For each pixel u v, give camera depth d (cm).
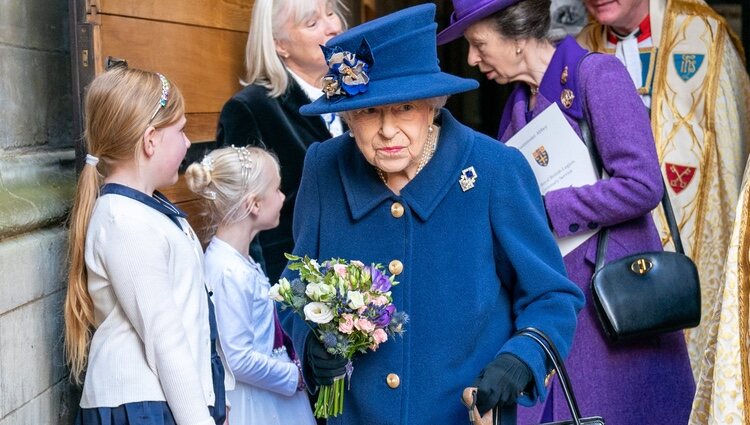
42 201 484
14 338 442
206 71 623
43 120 518
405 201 408
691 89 687
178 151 446
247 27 683
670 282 524
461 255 405
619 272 524
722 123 686
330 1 629
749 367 405
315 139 624
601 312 521
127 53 531
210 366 439
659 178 525
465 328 402
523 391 390
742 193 412
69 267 479
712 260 695
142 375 414
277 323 543
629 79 539
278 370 521
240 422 511
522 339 392
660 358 545
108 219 417
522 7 543
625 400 540
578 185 541
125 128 427
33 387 462
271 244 612
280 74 608
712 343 430
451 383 402
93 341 424
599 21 678
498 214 409
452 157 409
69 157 540
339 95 383
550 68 550
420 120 390
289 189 614
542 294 405
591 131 538
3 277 430
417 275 405
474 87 392
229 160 526
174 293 425
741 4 931
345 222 418
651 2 689
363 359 409
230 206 523
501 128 602
